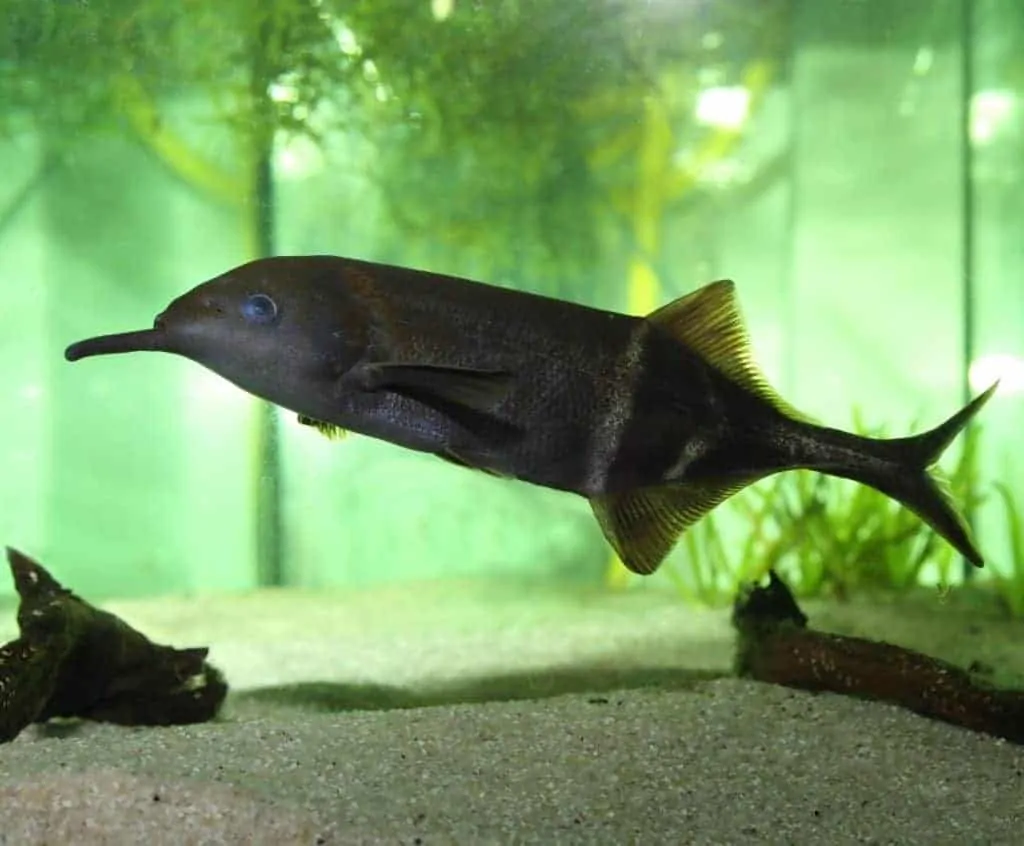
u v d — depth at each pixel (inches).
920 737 14.0
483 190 28.6
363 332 10.5
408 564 29.8
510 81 27.9
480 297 10.8
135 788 11.5
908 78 29.5
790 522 26.9
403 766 12.6
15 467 28.7
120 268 28.4
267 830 10.7
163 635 23.6
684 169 29.3
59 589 15.7
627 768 12.8
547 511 29.7
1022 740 13.9
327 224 28.4
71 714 15.8
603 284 29.4
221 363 10.6
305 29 26.8
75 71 26.8
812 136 29.6
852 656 15.5
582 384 10.8
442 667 20.4
